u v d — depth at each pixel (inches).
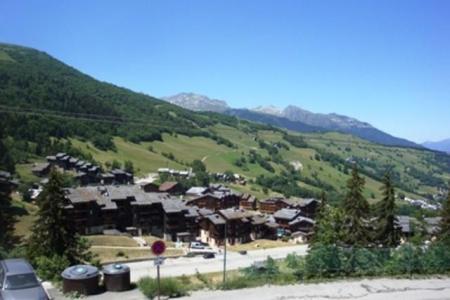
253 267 1148.5
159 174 7081.7
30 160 5940.0
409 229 3405.5
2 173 4106.8
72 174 5620.1
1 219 2645.2
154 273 2405.3
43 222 1840.6
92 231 3892.7
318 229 2598.4
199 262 2933.1
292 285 1017.5
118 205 4170.8
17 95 7716.5
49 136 6993.1
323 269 1097.4
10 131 6417.3
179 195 6141.7
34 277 798.5
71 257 1825.8
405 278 1090.1
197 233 4409.5
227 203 5890.8
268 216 5078.7
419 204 7775.6
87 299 876.6
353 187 2586.1
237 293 948.0
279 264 1182.9
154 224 4271.7
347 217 2544.3
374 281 1058.1
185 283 1051.9
